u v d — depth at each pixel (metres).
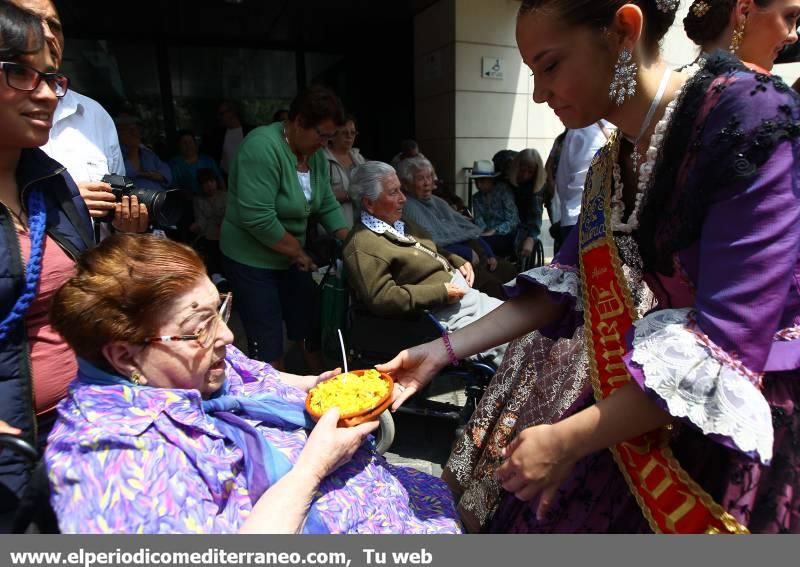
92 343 1.00
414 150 4.39
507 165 4.87
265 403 1.24
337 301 2.65
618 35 0.87
